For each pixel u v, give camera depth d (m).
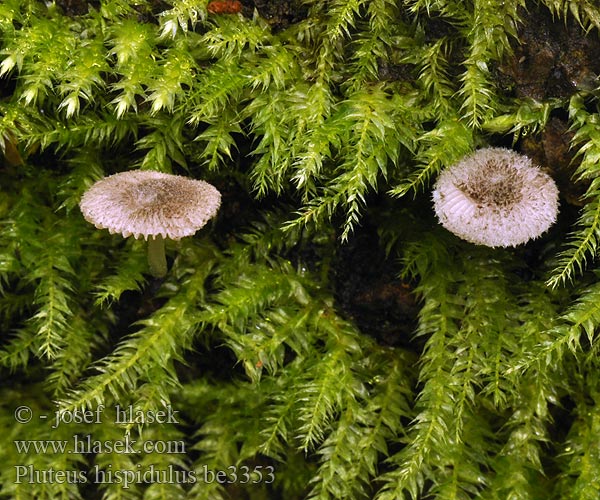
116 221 0.16
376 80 0.16
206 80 0.16
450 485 0.16
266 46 0.16
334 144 0.16
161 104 0.16
